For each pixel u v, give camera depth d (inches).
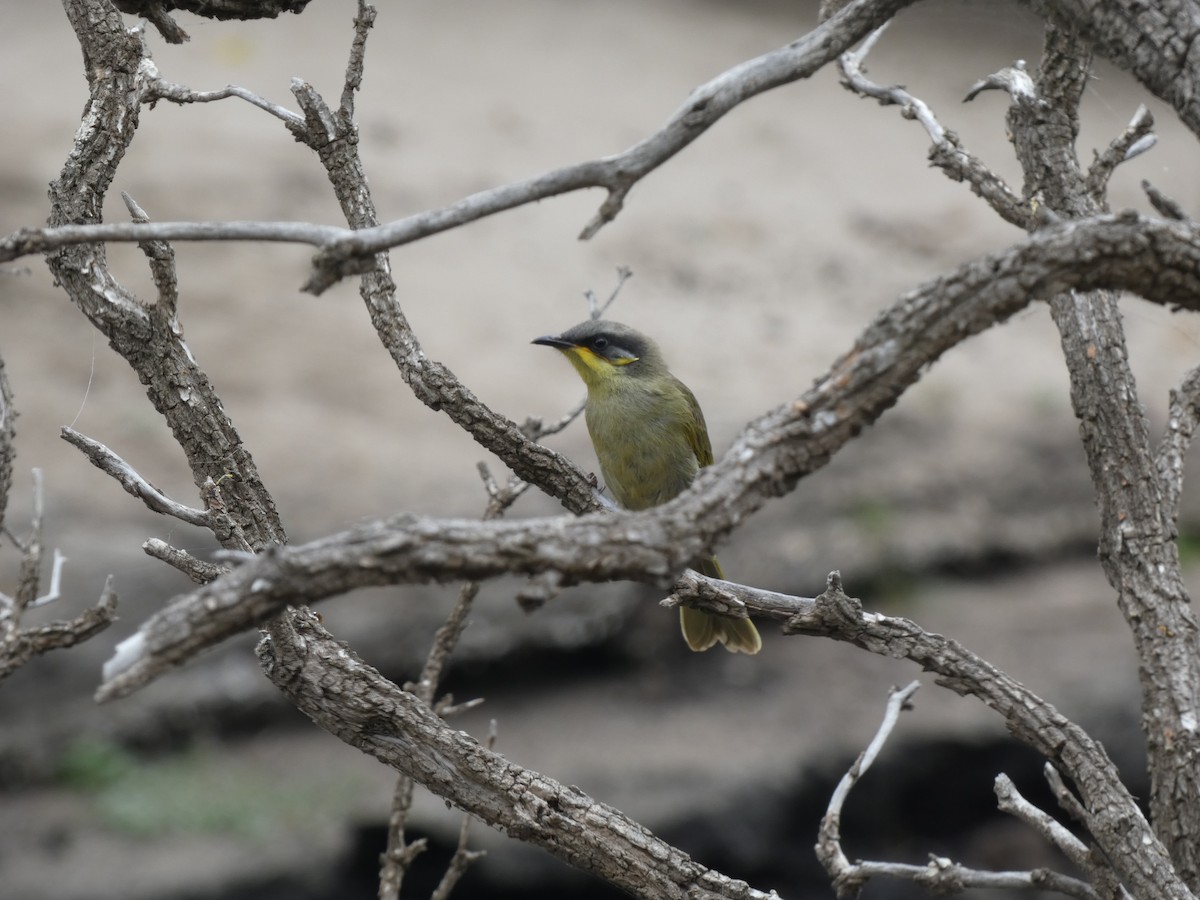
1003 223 946.1
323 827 491.2
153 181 820.6
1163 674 191.8
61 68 948.0
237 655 550.0
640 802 509.7
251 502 195.0
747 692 582.9
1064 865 529.0
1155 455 210.7
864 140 1056.2
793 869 518.6
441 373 209.8
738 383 762.8
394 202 862.5
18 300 735.1
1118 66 133.8
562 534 117.9
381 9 1125.7
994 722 554.9
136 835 486.3
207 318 762.2
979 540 668.1
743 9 1209.4
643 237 909.8
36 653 137.3
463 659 567.2
